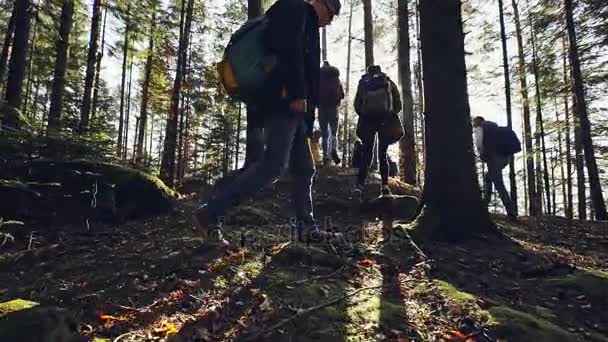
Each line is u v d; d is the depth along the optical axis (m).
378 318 2.59
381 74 6.44
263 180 3.07
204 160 23.34
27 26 10.68
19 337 1.94
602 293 3.23
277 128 3.09
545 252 4.77
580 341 2.51
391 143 6.45
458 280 3.42
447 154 4.82
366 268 3.57
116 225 5.93
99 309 2.74
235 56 3.02
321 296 2.88
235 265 3.45
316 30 3.33
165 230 5.24
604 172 19.38
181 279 3.19
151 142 41.97
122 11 14.34
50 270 3.64
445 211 4.67
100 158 7.40
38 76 19.53
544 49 14.13
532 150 16.95
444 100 4.95
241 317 2.60
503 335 2.47
